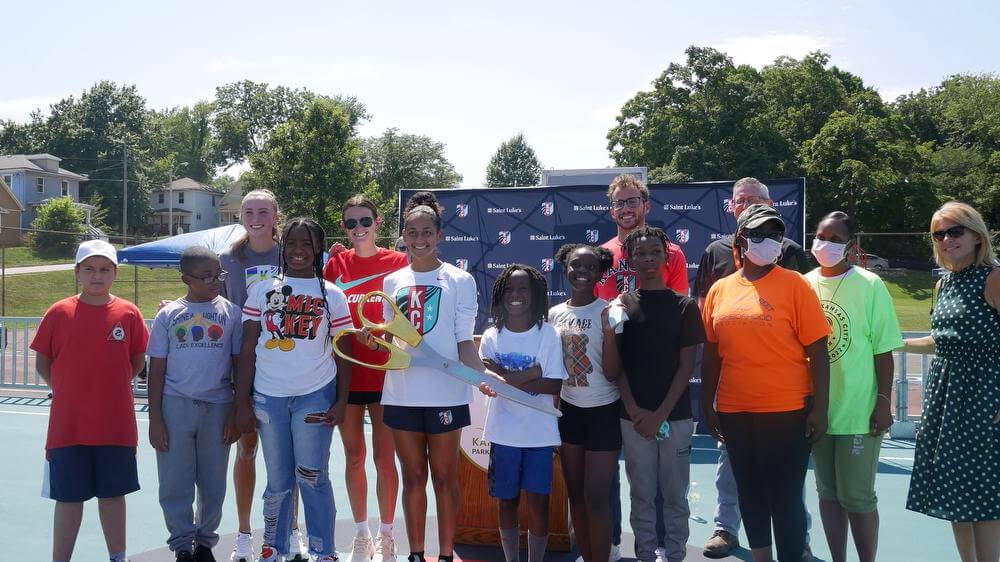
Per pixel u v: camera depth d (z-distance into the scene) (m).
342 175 34.75
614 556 4.52
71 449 4.05
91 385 4.08
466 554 4.77
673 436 4.08
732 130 39.72
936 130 66.25
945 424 3.79
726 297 3.98
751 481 3.88
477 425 4.97
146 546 4.91
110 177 71.88
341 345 4.28
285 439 4.16
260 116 83.00
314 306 4.18
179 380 4.21
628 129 43.00
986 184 48.25
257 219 4.54
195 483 4.36
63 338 4.09
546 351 4.05
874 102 49.44
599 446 4.05
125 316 4.24
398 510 5.74
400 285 4.27
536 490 4.06
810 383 3.84
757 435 3.82
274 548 4.18
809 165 41.53
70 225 46.00
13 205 53.22
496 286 4.23
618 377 4.03
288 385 4.13
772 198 8.29
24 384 11.27
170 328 4.23
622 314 3.88
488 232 9.06
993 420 3.67
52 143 73.81
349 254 4.86
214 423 4.27
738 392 3.86
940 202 43.25
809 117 48.59
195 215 77.12
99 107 76.81
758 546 3.87
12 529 5.19
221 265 4.64
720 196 8.47
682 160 39.19
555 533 4.84
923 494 3.89
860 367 4.02
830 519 4.21
